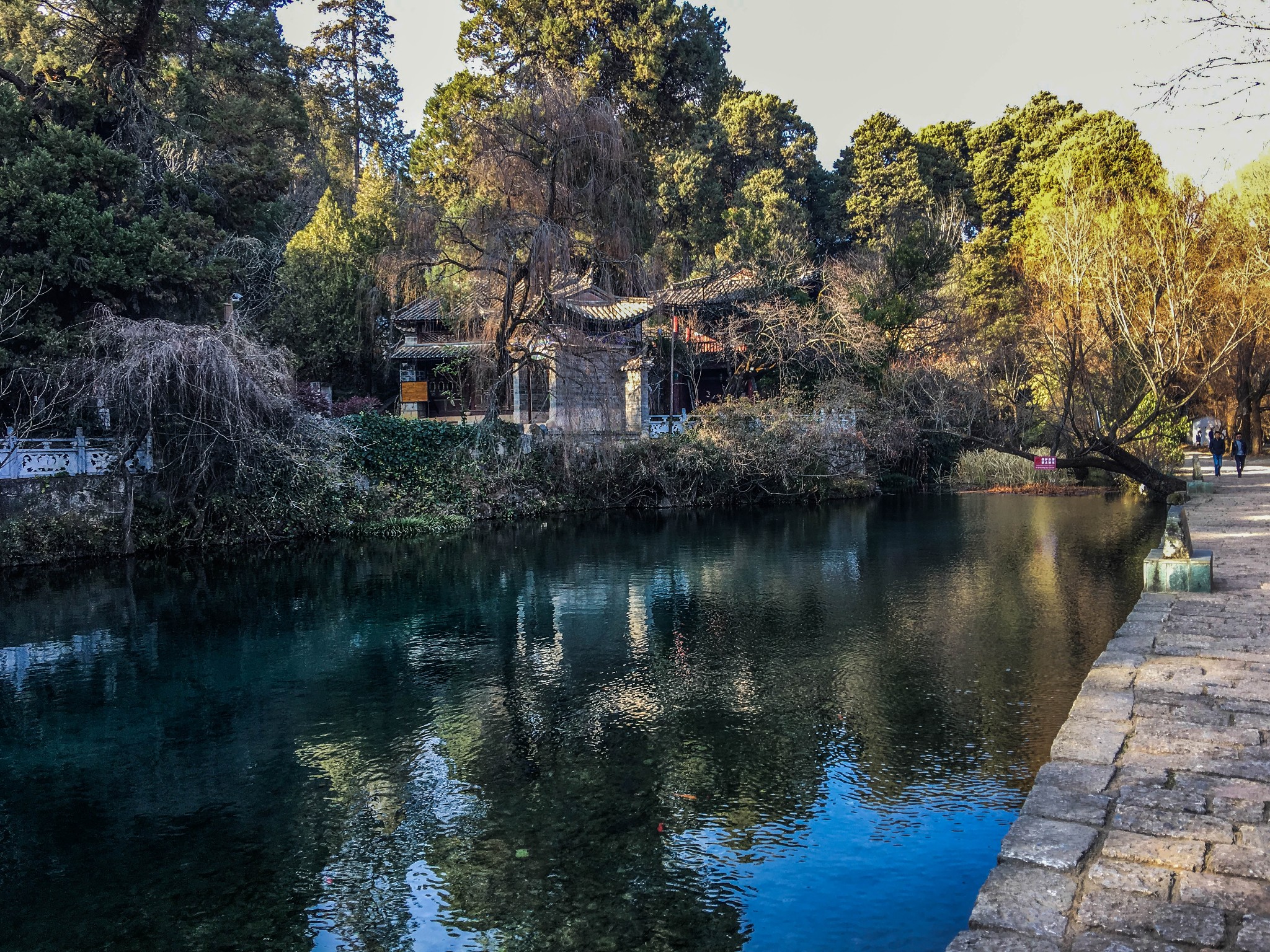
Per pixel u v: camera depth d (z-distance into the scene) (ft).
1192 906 12.67
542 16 145.59
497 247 81.15
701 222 171.01
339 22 191.01
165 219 70.03
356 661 38.63
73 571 59.31
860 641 40.40
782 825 22.86
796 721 30.25
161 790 25.84
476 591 53.11
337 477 74.23
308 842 22.68
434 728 30.55
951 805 23.67
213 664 38.29
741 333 118.32
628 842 22.27
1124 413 76.48
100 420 65.57
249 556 65.62
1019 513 90.63
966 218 209.56
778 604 48.80
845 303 117.19
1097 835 14.82
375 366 126.82
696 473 96.58
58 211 62.08
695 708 31.89
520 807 24.35
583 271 91.56
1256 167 104.73
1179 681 22.58
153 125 74.64
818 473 104.99
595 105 85.46
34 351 61.26
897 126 205.46
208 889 20.54
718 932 18.30
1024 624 43.16
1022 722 29.55
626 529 80.59
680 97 152.15
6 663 38.75
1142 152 135.33
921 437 117.29
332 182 180.34
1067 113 197.88
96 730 30.78
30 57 92.12
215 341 61.41
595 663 37.83
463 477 85.66
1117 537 71.67
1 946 18.43
